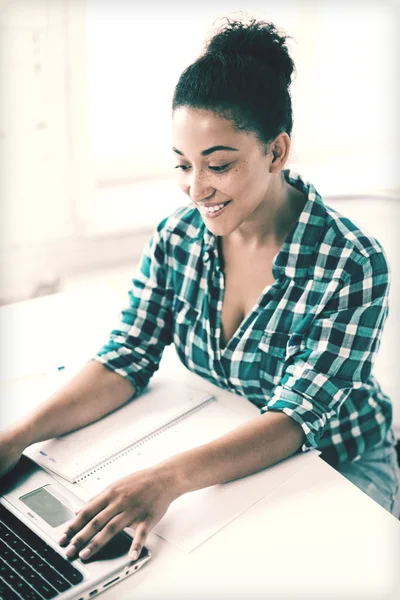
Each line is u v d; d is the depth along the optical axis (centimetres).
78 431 109
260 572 82
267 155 102
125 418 112
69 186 201
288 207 113
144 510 89
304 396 105
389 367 205
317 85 238
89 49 198
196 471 94
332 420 121
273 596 79
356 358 108
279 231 112
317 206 111
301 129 242
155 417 112
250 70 97
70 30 186
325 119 245
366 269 108
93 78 202
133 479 92
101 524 86
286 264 111
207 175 99
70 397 110
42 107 189
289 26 226
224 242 117
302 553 85
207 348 119
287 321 112
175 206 222
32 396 117
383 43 241
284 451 101
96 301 150
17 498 94
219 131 96
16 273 202
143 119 216
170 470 94
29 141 191
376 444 125
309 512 92
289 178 116
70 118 194
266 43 100
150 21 204
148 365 121
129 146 217
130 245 216
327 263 109
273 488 96
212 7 208
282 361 113
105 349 121
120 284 218
